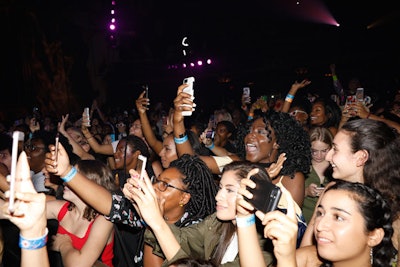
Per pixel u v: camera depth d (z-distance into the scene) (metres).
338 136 2.36
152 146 4.26
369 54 20.05
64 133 4.64
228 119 6.86
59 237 2.65
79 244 2.64
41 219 1.51
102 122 10.73
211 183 2.49
